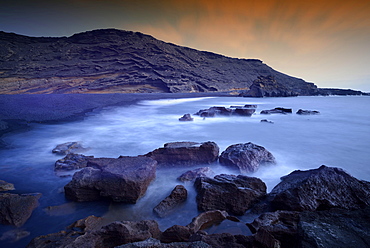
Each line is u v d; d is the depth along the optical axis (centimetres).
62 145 1061
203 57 10650
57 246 356
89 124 1736
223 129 1595
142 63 7444
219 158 834
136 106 3127
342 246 269
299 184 530
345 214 353
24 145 1130
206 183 592
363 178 765
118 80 6469
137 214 541
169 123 1834
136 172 618
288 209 495
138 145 1166
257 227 421
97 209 563
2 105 2045
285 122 1916
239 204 538
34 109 2080
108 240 392
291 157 973
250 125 1761
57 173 767
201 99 4862
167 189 657
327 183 520
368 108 3178
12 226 482
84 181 593
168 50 9056
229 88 8650
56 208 558
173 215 536
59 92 5200
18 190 657
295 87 9056
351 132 1502
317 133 1470
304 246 282
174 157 821
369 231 299
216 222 475
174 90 6850
